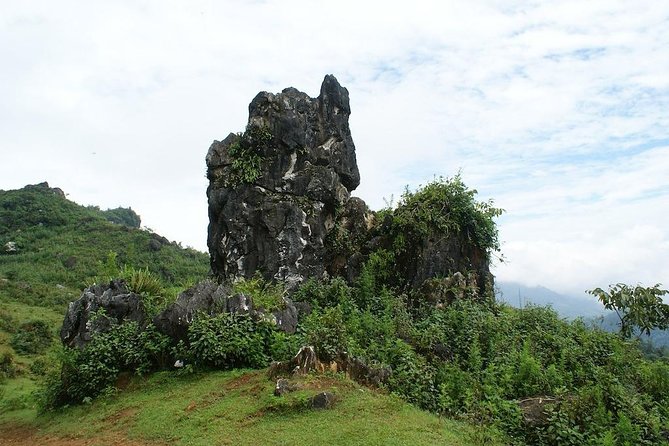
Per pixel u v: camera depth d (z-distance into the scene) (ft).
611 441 26.76
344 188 60.85
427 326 46.68
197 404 31.73
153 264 153.79
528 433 29.66
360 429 26.05
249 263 55.11
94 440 29.60
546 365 41.39
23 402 45.85
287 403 28.94
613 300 47.29
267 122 57.47
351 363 34.76
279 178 56.90
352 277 56.95
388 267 56.44
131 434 29.25
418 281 55.42
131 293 43.45
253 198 56.08
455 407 32.96
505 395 34.65
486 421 30.07
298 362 33.55
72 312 42.45
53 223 190.29
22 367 74.64
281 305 43.45
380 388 33.73
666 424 32.17
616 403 32.60
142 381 37.52
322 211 58.08
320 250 56.85
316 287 52.85
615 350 43.19
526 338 45.29
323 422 27.09
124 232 182.70
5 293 119.34
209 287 41.91
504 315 51.19
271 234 54.70
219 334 37.88
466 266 58.34
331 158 60.23
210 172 58.54
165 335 39.42
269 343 39.50
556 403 31.76
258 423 27.68
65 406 37.32
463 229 58.80
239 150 57.98
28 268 145.18
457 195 58.54
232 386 33.68
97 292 43.62
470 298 54.39
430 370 37.47
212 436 26.68
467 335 44.60
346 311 48.47
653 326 46.24
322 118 61.36
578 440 28.76
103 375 37.73
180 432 28.09
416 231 56.59
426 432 26.35
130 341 39.40
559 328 49.01
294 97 59.57
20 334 90.68
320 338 35.99
